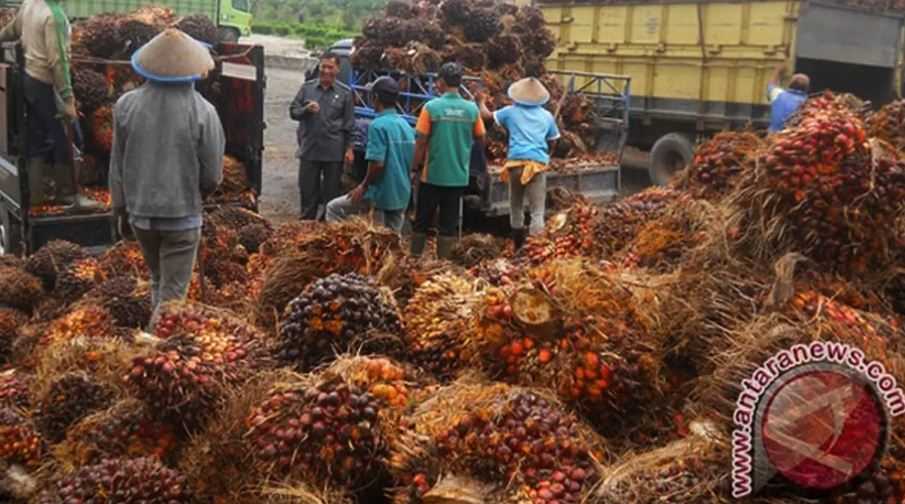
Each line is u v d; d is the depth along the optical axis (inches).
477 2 502.9
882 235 132.0
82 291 261.0
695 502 100.1
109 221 323.9
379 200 322.7
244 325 157.5
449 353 144.0
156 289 234.8
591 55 584.1
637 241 162.2
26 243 313.9
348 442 117.6
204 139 224.8
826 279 131.0
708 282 132.0
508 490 106.1
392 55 473.1
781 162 132.3
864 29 498.9
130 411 144.0
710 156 166.2
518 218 372.5
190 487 127.3
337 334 145.3
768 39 476.1
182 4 876.6
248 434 122.0
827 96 170.6
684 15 520.4
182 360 139.0
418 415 119.3
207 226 284.5
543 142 364.5
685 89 525.7
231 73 373.1
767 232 134.0
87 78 355.3
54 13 298.8
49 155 313.9
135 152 222.2
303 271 179.3
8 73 301.9
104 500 122.2
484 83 470.6
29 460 148.0
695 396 119.7
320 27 1577.3
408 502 110.7
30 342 220.2
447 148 319.3
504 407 111.6
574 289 127.5
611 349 123.3
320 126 400.8
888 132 158.1
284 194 539.8
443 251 328.8
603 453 114.1
